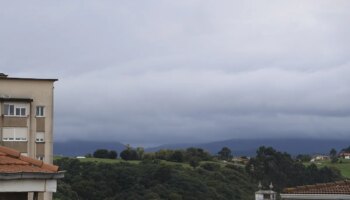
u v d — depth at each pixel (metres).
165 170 110.12
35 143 66.81
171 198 103.69
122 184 108.19
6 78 67.06
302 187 33.12
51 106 68.00
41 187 8.70
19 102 66.06
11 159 9.19
